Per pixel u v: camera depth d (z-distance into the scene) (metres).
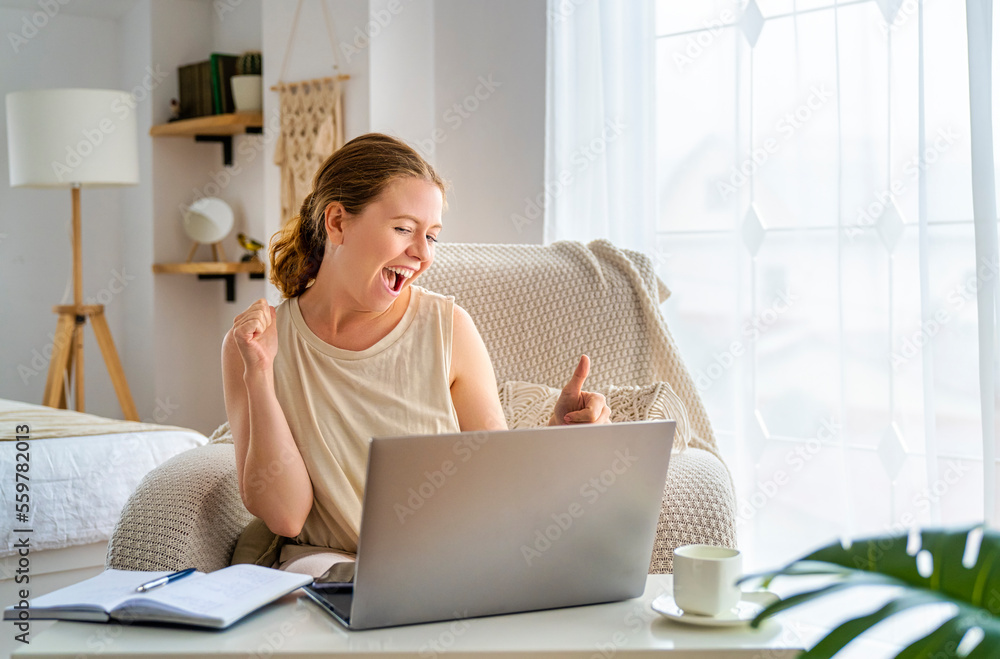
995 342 1.86
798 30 2.21
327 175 1.33
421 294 1.42
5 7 3.93
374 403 1.35
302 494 1.27
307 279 1.41
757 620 0.67
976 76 1.86
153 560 1.23
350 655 0.83
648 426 0.95
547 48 2.59
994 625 0.61
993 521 1.85
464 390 1.42
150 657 0.82
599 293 1.82
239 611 0.89
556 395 1.63
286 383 1.35
